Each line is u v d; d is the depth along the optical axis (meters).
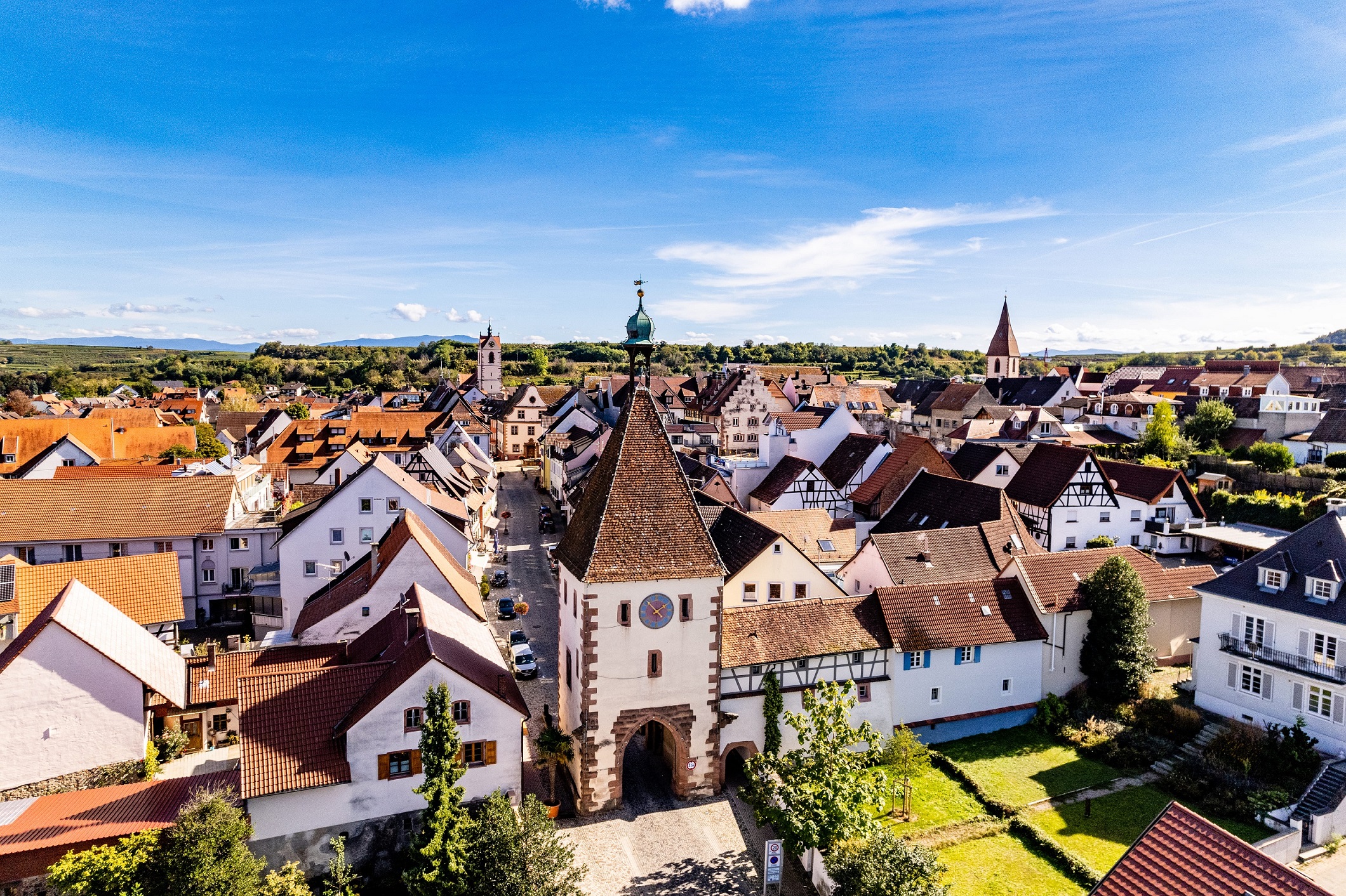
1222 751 35.97
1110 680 41.91
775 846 29.25
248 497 70.56
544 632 54.22
